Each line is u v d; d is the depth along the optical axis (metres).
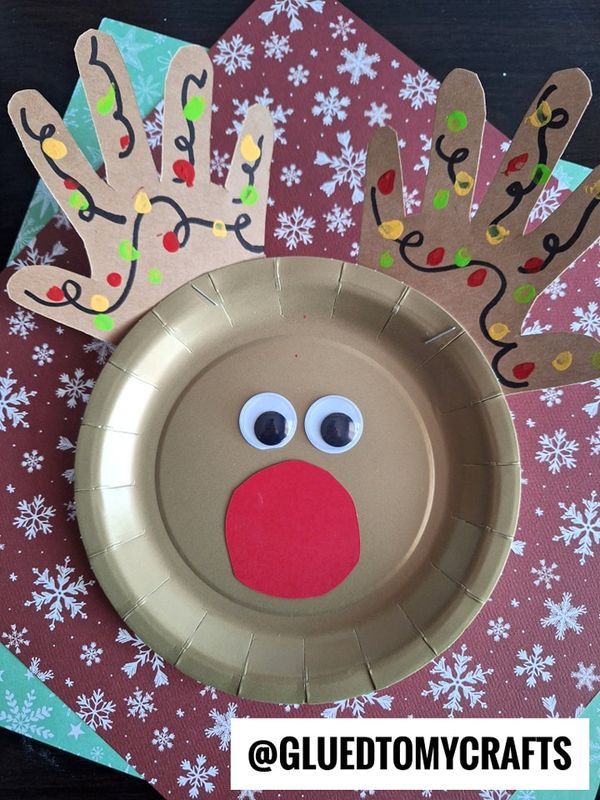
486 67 0.33
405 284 0.25
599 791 0.29
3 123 0.32
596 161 0.32
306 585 0.26
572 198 0.25
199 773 0.29
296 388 0.26
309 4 0.32
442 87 0.25
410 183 0.31
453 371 0.26
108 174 0.26
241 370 0.26
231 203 0.27
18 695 0.29
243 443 0.26
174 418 0.26
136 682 0.29
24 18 0.33
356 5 0.33
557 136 0.25
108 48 0.25
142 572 0.26
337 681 0.25
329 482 0.26
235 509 0.26
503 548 0.25
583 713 0.29
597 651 0.30
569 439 0.30
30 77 0.32
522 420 0.30
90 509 0.25
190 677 0.28
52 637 0.29
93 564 0.25
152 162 0.26
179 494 0.26
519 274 0.26
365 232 0.26
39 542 0.30
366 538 0.26
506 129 0.32
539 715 0.29
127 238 0.26
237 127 0.31
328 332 0.27
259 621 0.26
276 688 0.25
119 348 0.26
